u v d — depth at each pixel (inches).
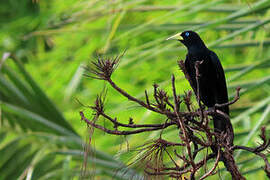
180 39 356.5
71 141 419.2
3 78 449.1
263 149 206.2
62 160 398.3
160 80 562.9
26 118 426.3
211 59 347.9
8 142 414.6
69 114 572.1
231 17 410.9
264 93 565.6
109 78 199.6
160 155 204.1
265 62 433.4
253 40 496.4
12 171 400.5
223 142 203.8
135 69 572.7
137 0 488.7
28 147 413.4
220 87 346.6
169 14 447.5
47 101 457.4
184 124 194.7
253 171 362.9
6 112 427.8
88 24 551.5
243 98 565.6
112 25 506.0
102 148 474.6
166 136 339.9
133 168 213.2
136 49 474.0
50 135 424.5
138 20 566.3
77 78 557.9
